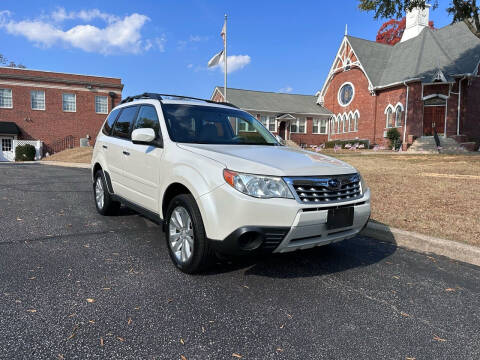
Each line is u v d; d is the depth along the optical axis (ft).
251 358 7.37
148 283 10.89
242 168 10.30
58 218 19.21
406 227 17.15
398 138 86.48
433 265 13.30
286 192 10.11
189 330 8.34
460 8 48.06
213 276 11.59
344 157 57.72
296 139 114.32
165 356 7.33
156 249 14.16
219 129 14.82
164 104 14.67
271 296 10.27
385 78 93.91
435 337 8.43
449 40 89.92
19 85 95.81
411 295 10.66
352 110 104.94
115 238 15.58
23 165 65.67
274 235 9.98
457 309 9.86
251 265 12.67
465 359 7.62
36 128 98.07
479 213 19.58
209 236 10.46
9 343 7.59
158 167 13.11
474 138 78.74
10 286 10.40
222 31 72.18
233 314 9.16
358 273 12.28
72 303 9.48
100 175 19.44
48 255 13.16
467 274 12.48
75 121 102.17
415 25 104.78
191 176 11.18
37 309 9.10
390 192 25.61
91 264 12.35
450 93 79.46
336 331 8.52
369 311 9.57
